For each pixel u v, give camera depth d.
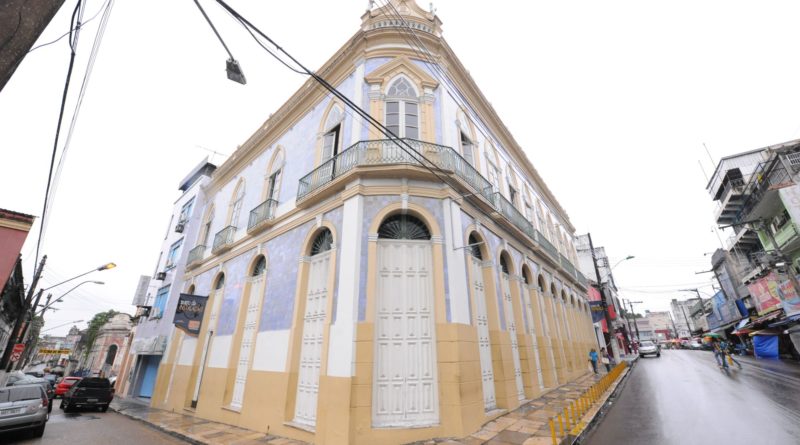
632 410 9.15
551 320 14.39
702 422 7.50
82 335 57.38
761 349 22.08
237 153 16.78
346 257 8.04
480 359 8.43
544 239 16.47
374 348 7.41
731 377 14.31
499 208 11.74
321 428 6.98
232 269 13.25
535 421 7.99
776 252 19.31
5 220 10.21
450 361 7.44
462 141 11.78
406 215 8.88
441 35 11.72
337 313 7.71
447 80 11.26
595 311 23.59
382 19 11.08
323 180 9.67
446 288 8.08
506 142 16.20
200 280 15.58
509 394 9.09
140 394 18.86
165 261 21.52
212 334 12.80
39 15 2.40
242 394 10.23
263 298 10.71
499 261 11.03
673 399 10.33
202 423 10.20
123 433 9.60
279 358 9.09
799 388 10.92
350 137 9.88
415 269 8.38
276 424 8.23
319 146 11.07
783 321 19.66
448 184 9.12
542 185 20.91
